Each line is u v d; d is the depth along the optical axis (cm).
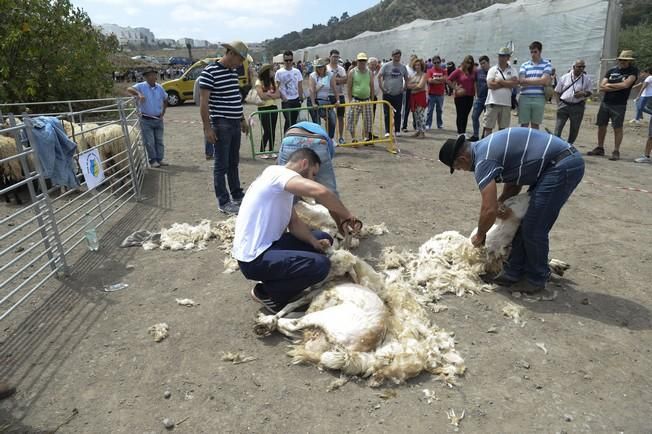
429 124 1370
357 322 316
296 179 353
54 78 1434
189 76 2359
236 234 371
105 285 441
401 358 305
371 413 276
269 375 310
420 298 398
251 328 365
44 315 390
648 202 670
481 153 384
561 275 445
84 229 588
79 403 289
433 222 596
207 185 791
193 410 281
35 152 428
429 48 3198
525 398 288
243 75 2233
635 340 348
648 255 491
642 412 277
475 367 318
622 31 3089
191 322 376
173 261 493
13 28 1307
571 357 328
